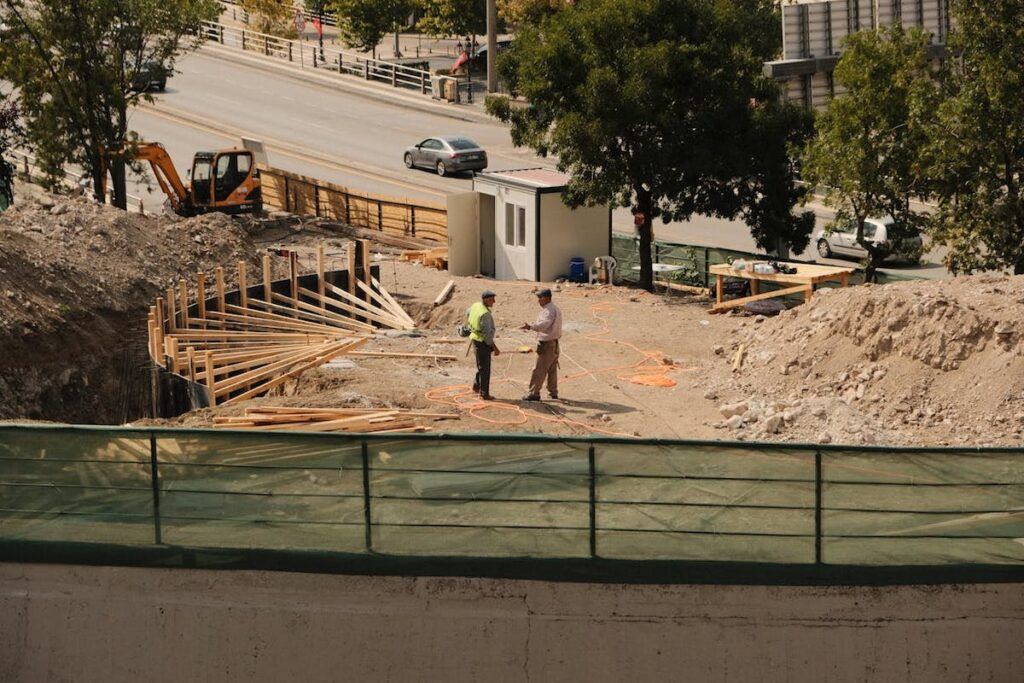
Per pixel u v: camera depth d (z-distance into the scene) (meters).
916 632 15.45
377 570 15.59
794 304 31.31
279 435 15.83
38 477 16.06
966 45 30.05
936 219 30.94
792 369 23.88
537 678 15.62
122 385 28.61
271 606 15.69
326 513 15.87
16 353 25.97
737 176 33.31
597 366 25.94
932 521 15.48
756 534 15.55
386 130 64.75
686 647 15.52
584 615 15.54
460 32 79.00
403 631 15.62
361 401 22.36
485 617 15.55
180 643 15.88
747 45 33.56
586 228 36.72
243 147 50.91
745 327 28.23
